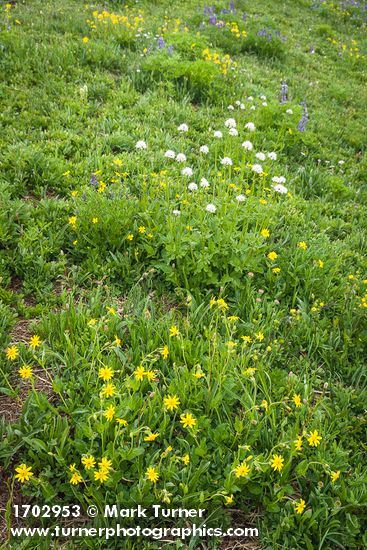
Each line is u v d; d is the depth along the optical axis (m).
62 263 4.63
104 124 7.00
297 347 4.33
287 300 4.79
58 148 6.21
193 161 6.73
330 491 3.23
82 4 11.84
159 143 6.80
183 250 4.64
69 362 3.64
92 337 3.78
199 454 3.17
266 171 6.68
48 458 3.09
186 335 4.04
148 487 2.95
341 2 18.56
